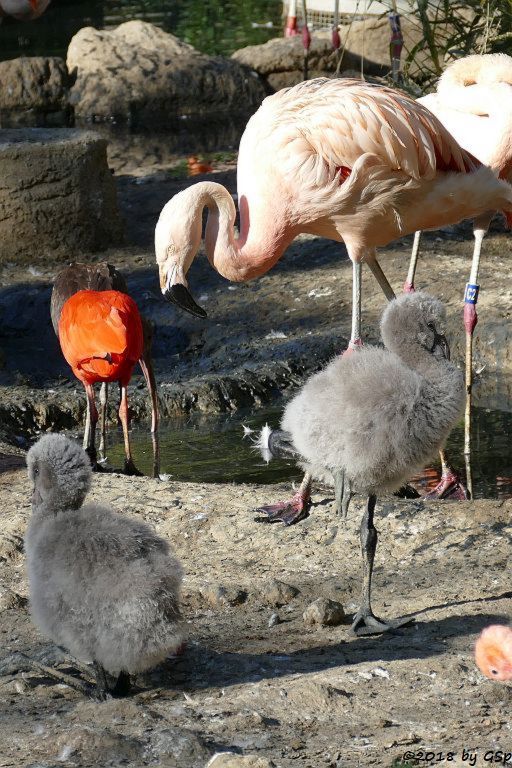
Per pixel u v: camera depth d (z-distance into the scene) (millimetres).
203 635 5422
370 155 7832
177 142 22109
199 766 4031
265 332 12055
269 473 8727
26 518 6910
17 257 14672
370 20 25000
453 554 6383
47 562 4445
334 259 13930
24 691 4824
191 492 7457
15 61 24797
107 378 8391
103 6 34281
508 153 8367
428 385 4957
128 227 16047
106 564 4348
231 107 25109
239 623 5602
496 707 4531
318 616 5504
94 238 15008
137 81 24625
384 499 7230
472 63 8570
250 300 12891
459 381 5035
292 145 7945
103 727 4332
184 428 10164
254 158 8156
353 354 5195
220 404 10648
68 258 14820
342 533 6680
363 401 4910
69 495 4637
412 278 8852
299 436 5266
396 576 6152
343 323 11961
